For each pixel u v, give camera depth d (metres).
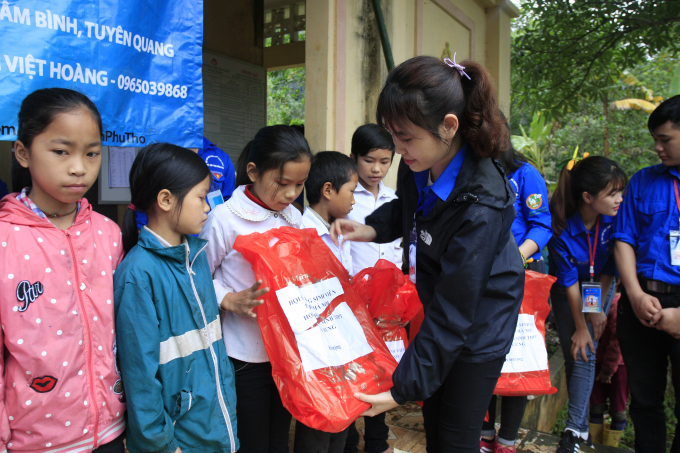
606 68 7.23
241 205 1.85
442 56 5.00
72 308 1.34
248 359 1.80
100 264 1.44
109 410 1.43
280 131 1.77
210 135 4.45
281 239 1.72
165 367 1.50
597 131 12.20
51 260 1.32
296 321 1.58
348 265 2.44
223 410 1.62
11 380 1.25
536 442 2.96
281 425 1.96
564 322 2.93
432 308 1.53
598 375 3.51
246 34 4.84
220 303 1.75
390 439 2.71
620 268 2.56
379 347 1.77
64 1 1.57
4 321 1.23
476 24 5.75
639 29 6.34
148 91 1.83
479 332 1.58
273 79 11.48
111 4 1.69
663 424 2.55
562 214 2.81
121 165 2.78
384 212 2.07
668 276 2.38
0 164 3.16
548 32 6.79
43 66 1.53
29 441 1.27
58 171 1.27
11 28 1.46
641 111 11.65
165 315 1.50
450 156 1.55
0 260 1.24
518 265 1.63
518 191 2.71
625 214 2.60
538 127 9.12
